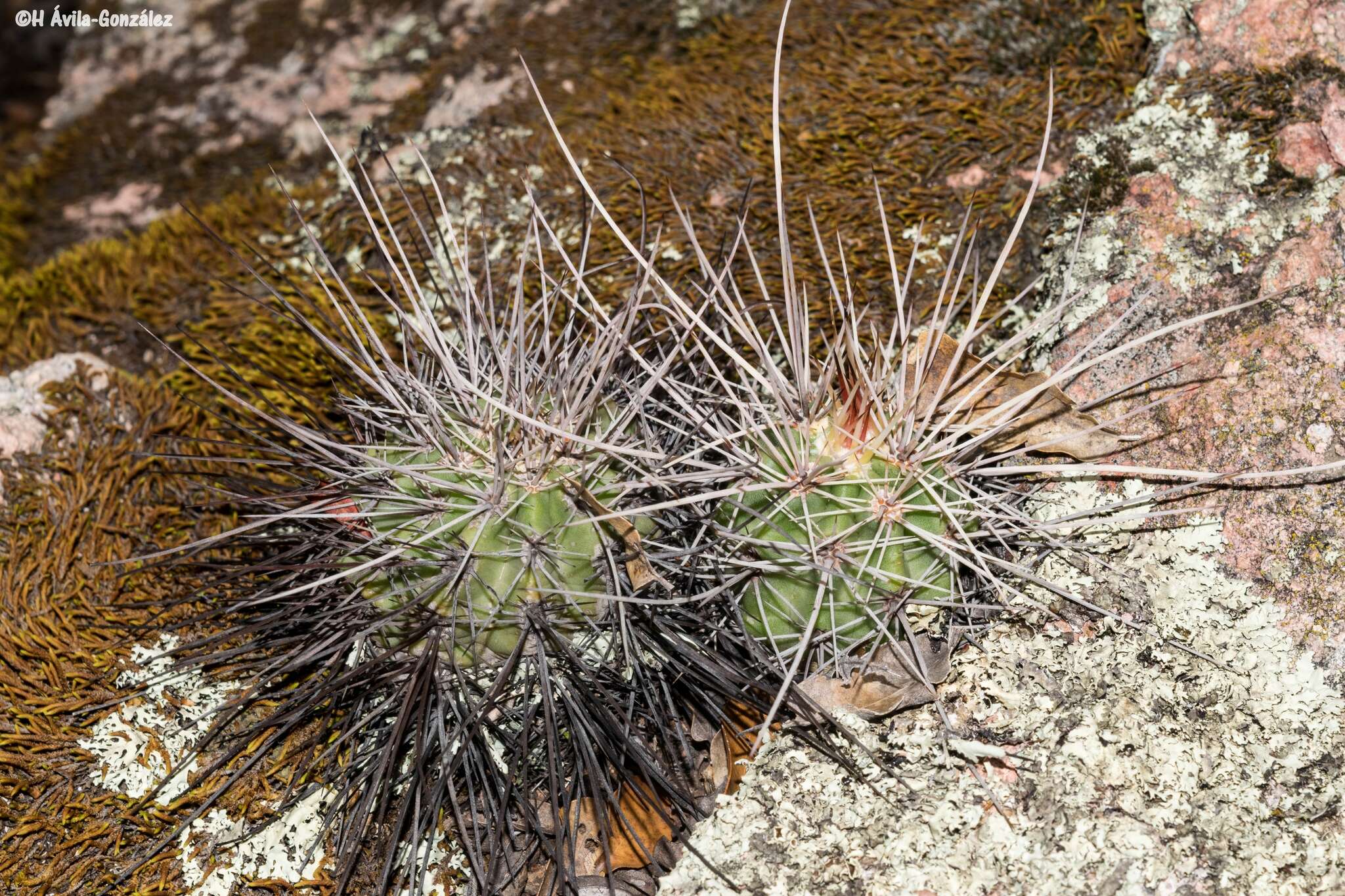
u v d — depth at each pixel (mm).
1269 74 722
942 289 659
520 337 657
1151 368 695
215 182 863
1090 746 647
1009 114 765
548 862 664
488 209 795
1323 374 676
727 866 646
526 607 644
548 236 781
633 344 683
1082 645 664
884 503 637
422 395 656
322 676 660
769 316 732
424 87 851
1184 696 655
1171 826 638
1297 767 645
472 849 646
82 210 875
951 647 658
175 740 680
